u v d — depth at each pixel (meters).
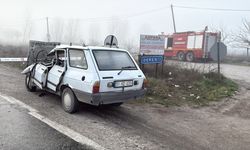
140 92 6.69
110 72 6.16
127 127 5.64
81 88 6.09
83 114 6.39
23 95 8.05
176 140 5.08
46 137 4.80
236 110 7.86
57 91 6.98
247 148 4.89
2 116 5.85
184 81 11.05
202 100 8.87
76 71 6.37
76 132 5.13
